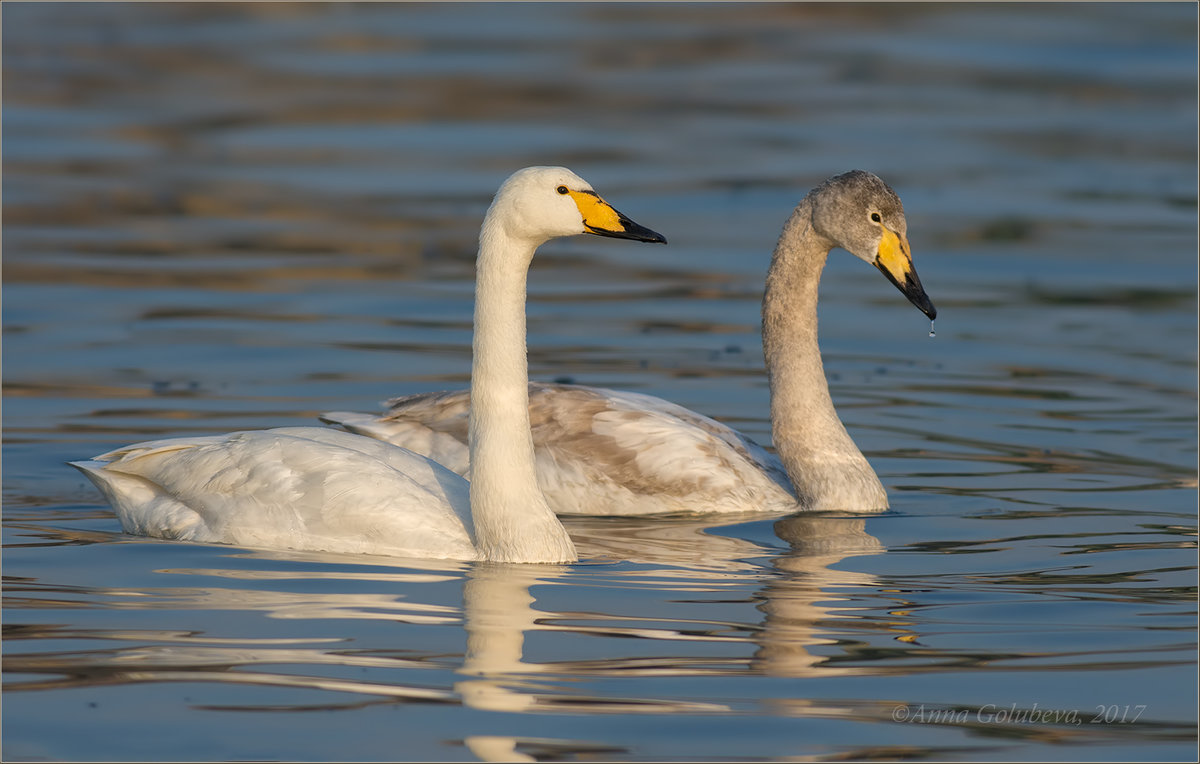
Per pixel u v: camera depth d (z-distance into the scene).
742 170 31.39
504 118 36.34
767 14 50.56
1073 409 17.23
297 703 8.77
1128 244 26.11
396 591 10.86
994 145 34.47
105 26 47.66
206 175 30.77
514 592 10.93
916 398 17.66
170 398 16.84
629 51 44.84
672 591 11.09
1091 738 8.48
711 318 21.34
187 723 8.47
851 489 14.16
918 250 25.52
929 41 46.62
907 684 9.23
